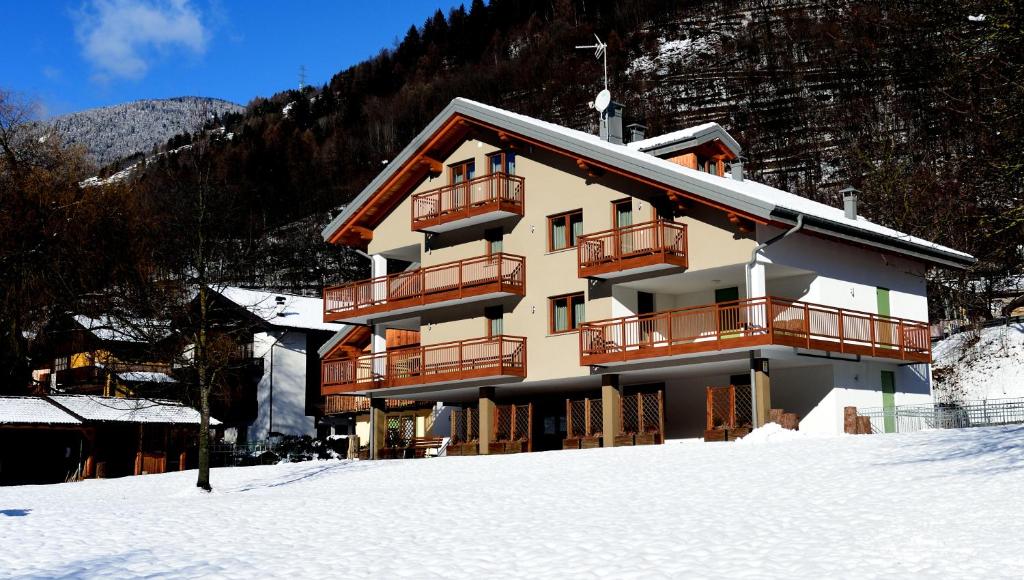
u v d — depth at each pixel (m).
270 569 12.59
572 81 162.75
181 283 38.31
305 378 62.56
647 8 174.62
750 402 32.38
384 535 15.23
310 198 133.25
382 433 42.22
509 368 36.28
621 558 12.40
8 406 43.94
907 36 45.19
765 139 119.31
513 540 14.12
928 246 37.28
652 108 143.00
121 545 15.11
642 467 23.59
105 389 54.41
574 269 35.84
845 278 35.09
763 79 136.38
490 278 36.94
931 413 35.41
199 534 16.17
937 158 60.72
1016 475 16.98
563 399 39.00
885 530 13.41
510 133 37.03
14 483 48.44
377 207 42.09
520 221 37.62
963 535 12.70
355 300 41.91
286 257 106.69
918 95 82.94
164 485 33.47
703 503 17.11
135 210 51.94
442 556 13.07
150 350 36.12
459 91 172.88
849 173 84.62
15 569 13.15
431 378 38.47
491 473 26.16
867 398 34.66
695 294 36.22
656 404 34.31
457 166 39.88
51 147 52.88
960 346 46.19
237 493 28.03
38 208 49.44
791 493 17.53
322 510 19.22
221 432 61.22
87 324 52.59
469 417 39.69
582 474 23.25
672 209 33.78
